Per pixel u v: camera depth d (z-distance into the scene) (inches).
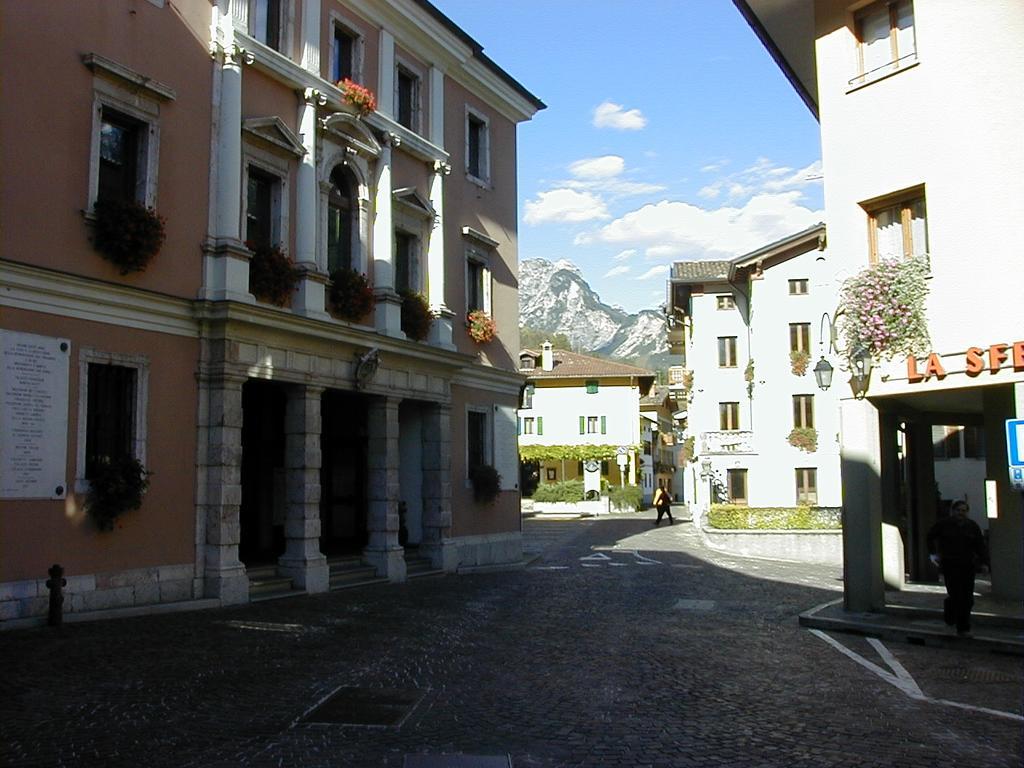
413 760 262.8
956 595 487.5
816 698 357.4
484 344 1005.2
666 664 424.8
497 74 1026.7
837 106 601.0
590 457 2751.0
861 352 566.9
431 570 871.1
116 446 551.8
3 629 457.4
